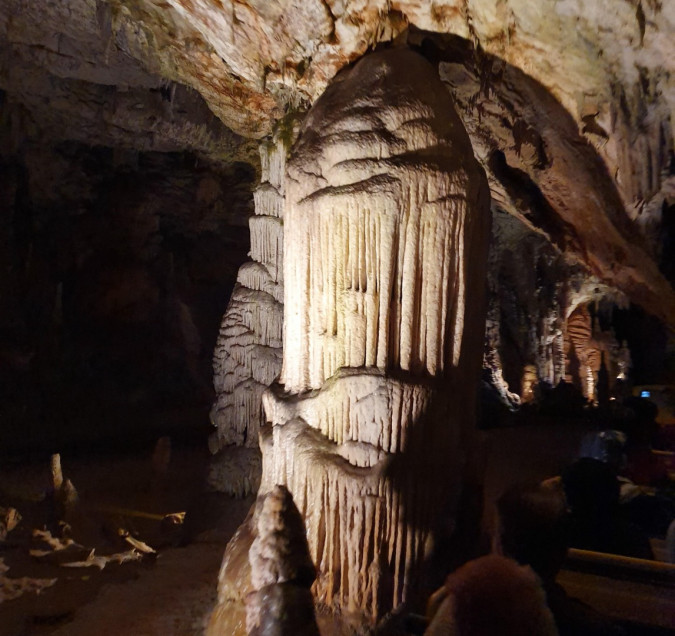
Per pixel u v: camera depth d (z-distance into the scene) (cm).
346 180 279
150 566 409
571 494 252
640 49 292
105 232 1212
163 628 315
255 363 488
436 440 274
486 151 430
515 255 1244
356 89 295
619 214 421
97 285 1207
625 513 294
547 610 140
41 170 1126
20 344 1101
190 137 851
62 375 1152
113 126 984
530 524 182
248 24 353
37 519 526
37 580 387
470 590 139
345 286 280
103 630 317
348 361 280
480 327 307
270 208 484
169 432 1104
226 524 477
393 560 265
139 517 630
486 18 300
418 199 272
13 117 990
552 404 1076
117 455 947
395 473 264
